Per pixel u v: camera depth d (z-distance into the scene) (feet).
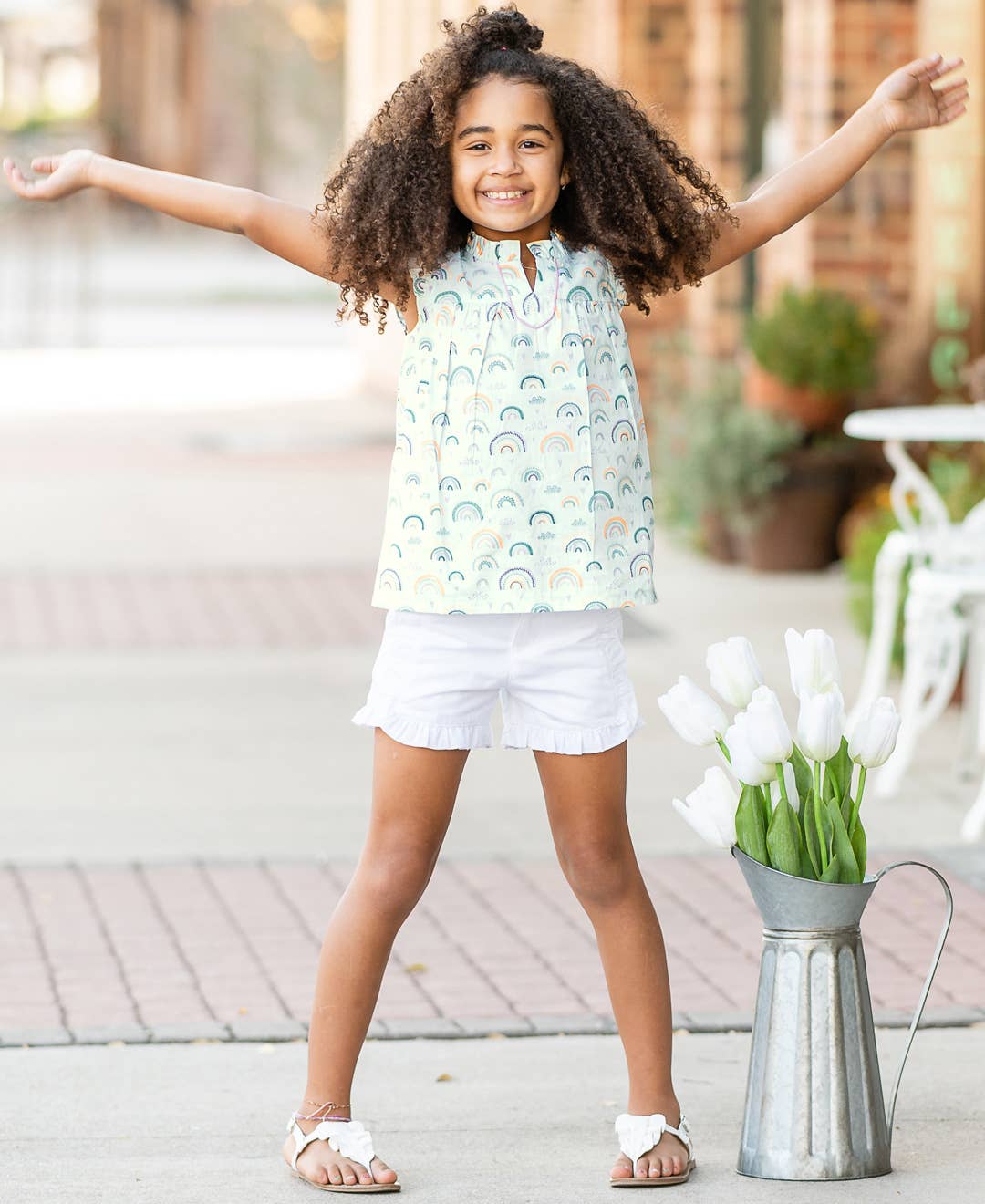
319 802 30.99
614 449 17.08
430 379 16.93
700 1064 20.44
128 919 25.22
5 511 60.54
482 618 16.98
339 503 63.31
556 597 16.85
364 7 109.19
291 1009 22.00
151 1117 18.97
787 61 53.31
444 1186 17.42
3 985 22.75
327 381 105.29
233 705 37.58
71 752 34.04
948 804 30.48
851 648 41.68
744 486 50.06
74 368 110.01
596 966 23.47
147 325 140.05
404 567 17.04
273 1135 18.58
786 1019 17.48
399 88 17.16
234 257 233.14
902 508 31.83
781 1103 17.48
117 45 267.18
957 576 30.32
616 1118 19.03
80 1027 21.35
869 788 31.07
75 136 199.93
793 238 52.70
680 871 27.22
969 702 31.89
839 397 50.24
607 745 17.19
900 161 51.19
